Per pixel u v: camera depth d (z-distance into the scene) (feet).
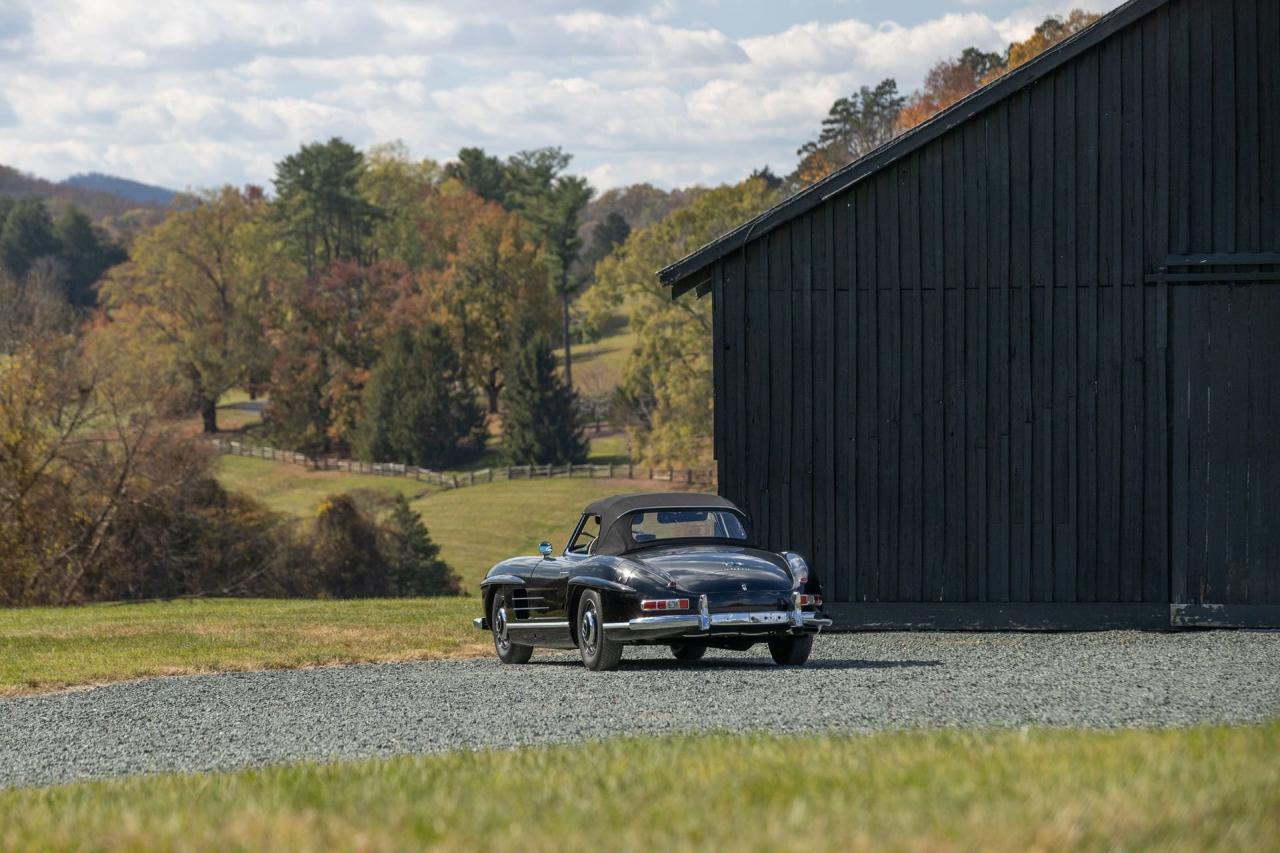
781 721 63.16
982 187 110.32
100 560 254.27
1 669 98.27
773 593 82.02
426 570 337.31
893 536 110.63
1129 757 42.19
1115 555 108.78
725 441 112.06
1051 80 109.70
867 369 111.14
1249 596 107.65
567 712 68.95
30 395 245.86
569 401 593.01
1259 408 107.76
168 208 652.07
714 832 33.91
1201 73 108.47
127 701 83.30
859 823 33.91
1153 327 108.78
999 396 109.91
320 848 34.47
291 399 624.59
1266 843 32.12
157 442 257.55
